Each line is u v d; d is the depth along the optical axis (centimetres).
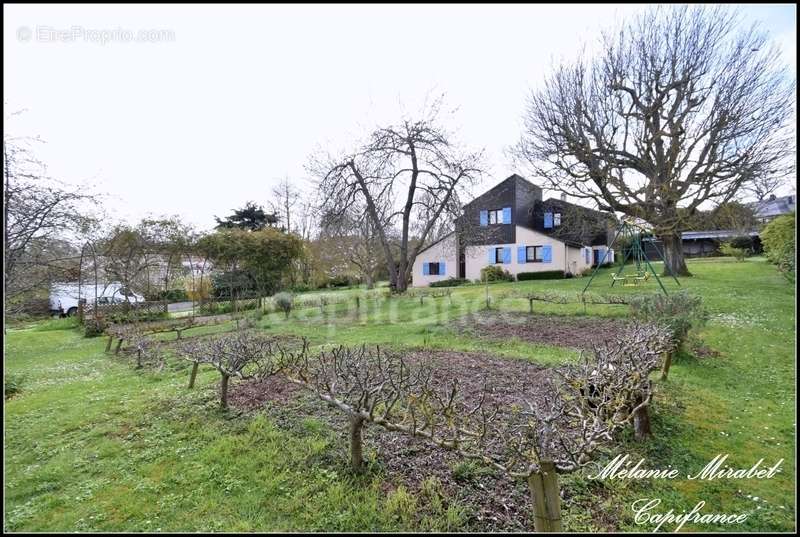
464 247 2017
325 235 1925
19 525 271
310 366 538
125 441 399
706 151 1408
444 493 288
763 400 467
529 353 692
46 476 334
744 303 970
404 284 1783
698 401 461
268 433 394
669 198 1450
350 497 289
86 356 905
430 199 1789
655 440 365
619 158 1576
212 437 397
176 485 315
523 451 259
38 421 463
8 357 917
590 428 285
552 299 1155
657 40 1427
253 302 1605
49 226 1055
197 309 1559
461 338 848
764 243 1313
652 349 447
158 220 1488
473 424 360
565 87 1559
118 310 1394
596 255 2658
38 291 1263
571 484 300
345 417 429
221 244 1558
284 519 271
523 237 2317
